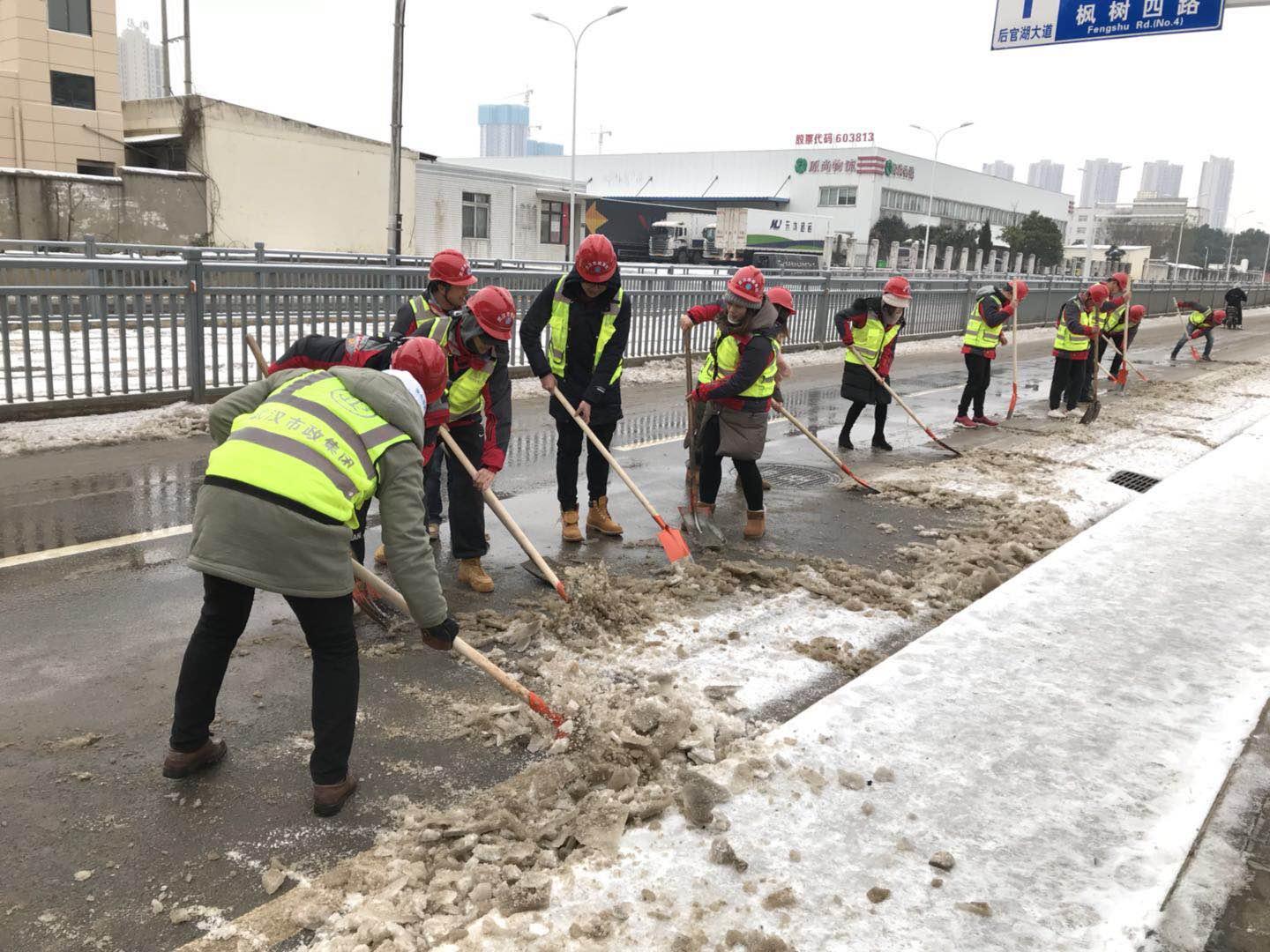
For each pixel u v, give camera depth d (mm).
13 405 8258
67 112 27484
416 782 3295
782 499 7355
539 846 2920
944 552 6008
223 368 10383
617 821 2975
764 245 54094
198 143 26016
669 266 28906
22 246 18375
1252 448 9305
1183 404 13219
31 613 4492
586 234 42406
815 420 10992
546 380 5758
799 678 4160
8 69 26734
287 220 28109
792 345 17062
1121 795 3236
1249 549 6027
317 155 28516
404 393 3018
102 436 8008
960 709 3787
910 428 10758
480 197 35250
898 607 5035
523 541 4777
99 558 5254
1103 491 7855
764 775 3250
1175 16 13289
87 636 4285
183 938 2514
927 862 2854
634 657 4273
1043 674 4129
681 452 8883
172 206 25375
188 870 2785
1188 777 3357
